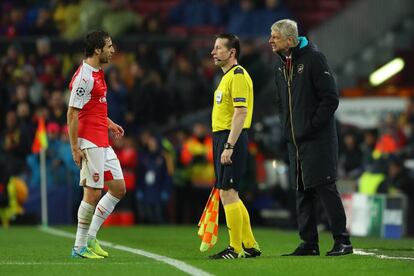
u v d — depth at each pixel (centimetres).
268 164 7625
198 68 8700
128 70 8688
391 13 9269
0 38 8731
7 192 7338
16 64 8444
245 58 8212
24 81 8225
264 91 8262
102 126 3925
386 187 6819
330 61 9056
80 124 3897
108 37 3884
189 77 8519
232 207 3781
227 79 3778
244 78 3753
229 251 3806
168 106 8438
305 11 10106
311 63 3900
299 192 4031
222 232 6334
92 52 3875
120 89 7925
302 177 3966
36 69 8469
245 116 3731
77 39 8625
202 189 7725
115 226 7381
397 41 9281
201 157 7712
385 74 8950
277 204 7481
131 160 7681
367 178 6919
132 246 4794
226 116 3781
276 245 4912
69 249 4547
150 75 8450
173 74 8556
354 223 6725
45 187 7100
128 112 8175
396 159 6850
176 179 7756
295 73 3934
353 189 7175
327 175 3928
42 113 7781
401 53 9269
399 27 9331
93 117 3900
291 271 3344
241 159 3766
